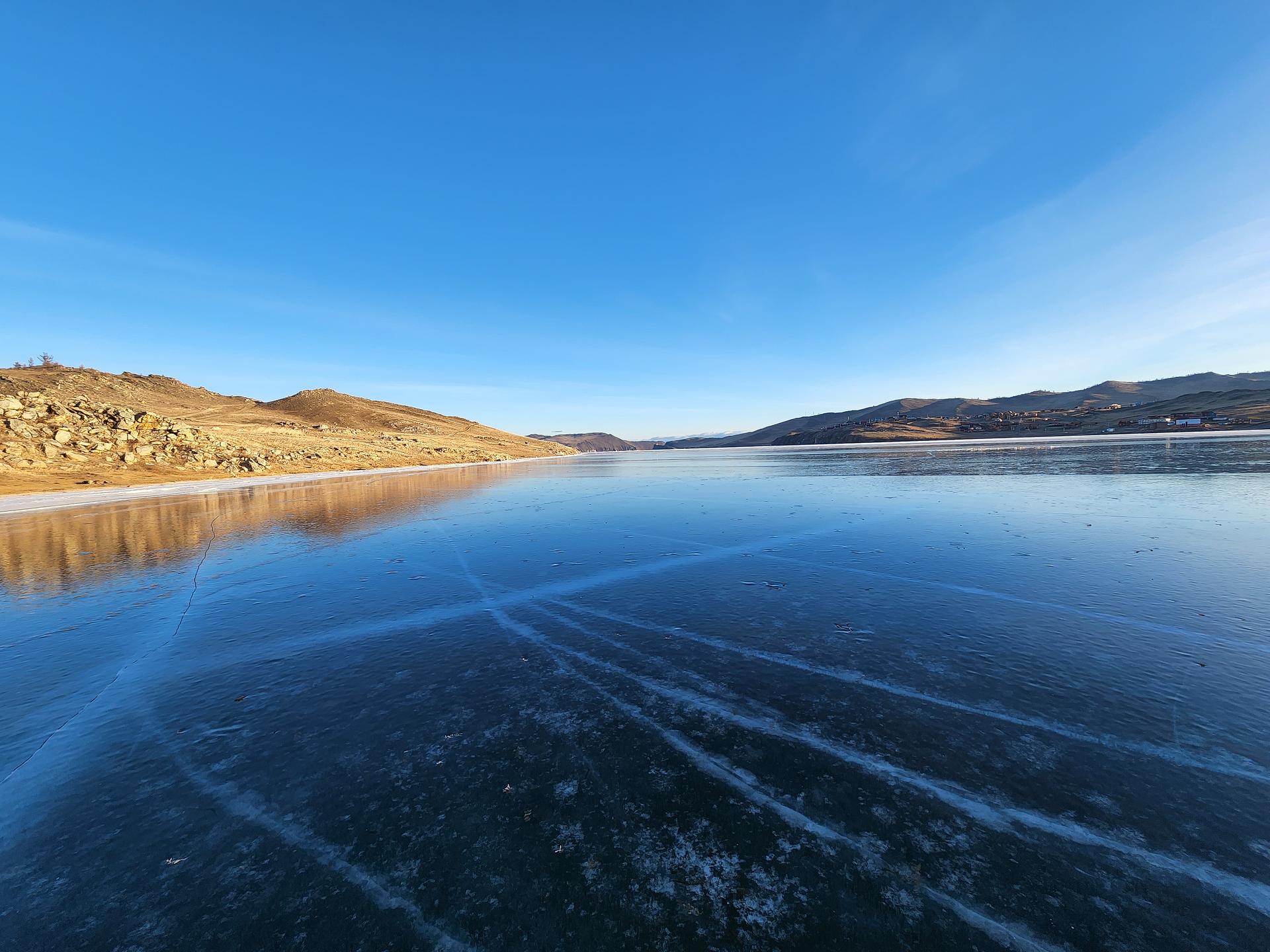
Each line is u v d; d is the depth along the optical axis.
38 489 24.20
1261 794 2.89
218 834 2.89
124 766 3.59
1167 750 3.33
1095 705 3.91
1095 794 2.94
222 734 3.97
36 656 5.60
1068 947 2.08
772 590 7.28
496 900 2.38
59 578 9.05
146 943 2.22
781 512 14.42
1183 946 2.07
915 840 2.65
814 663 4.86
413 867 2.59
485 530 13.09
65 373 82.00
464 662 5.23
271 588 8.24
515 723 3.97
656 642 5.55
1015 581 7.26
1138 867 2.45
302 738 3.87
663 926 2.22
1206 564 7.74
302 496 22.34
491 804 3.04
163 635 6.21
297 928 2.28
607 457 97.12
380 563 9.78
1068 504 13.84
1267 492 14.67
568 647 5.50
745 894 2.37
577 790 3.13
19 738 3.99
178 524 14.98
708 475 31.05
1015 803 2.88
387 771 3.42
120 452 31.31
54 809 3.16
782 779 3.17
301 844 2.78
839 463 37.38
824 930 2.19
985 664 4.71
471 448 84.31
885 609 6.32
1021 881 2.39
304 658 5.46
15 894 2.51
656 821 2.84
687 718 3.95
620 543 11.05
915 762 3.29
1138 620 5.62
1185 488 15.98
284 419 87.06
